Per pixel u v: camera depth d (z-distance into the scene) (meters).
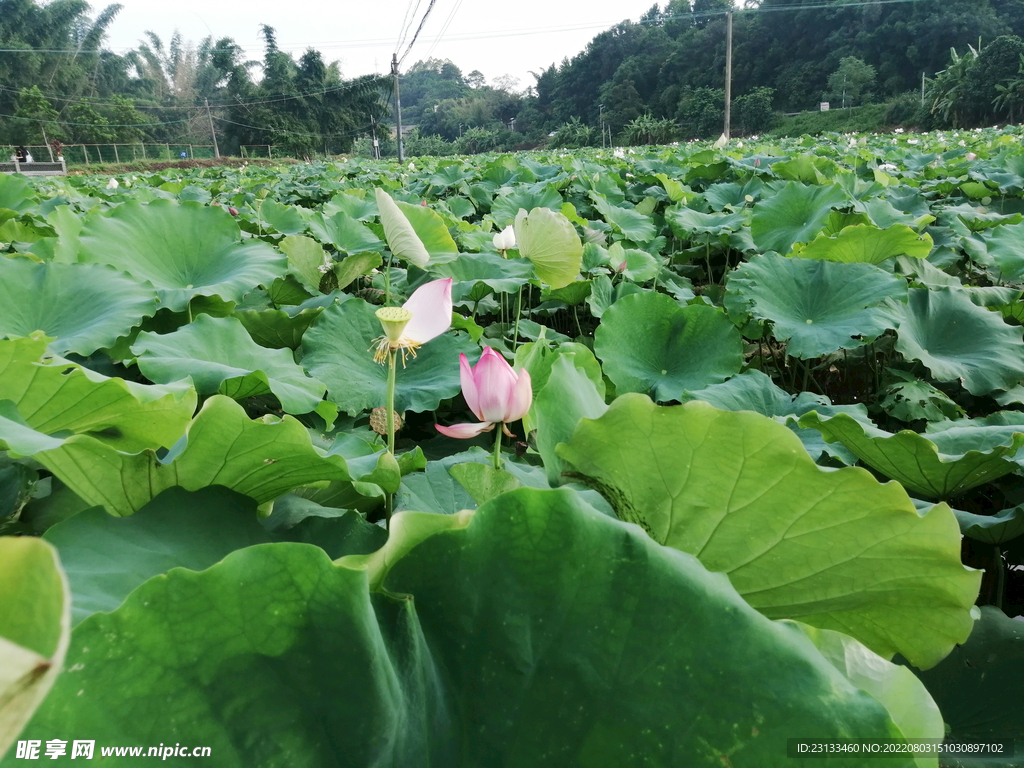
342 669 0.75
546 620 0.85
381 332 2.87
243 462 1.28
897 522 1.10
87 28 80.88
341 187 10.53
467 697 0.83
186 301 3.00
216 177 17.14
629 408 1.14
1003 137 15.41
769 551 1.23
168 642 0.71
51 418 1.54
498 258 3.87
